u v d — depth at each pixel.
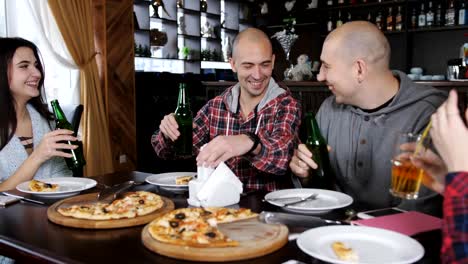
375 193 1.63
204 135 2.09
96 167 4.25
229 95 2.07
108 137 4.39
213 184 1.33
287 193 1.45
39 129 2.12
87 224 1.15
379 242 0.98
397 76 1.67
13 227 1.18
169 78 5.31
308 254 0.93
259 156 1.57
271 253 0.97
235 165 1.90
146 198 1.36
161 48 5.54
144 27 5.21
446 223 0.76
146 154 5.08
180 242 0.98
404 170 1.05
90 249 1.02
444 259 0.75
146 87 5.06
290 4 6.30
